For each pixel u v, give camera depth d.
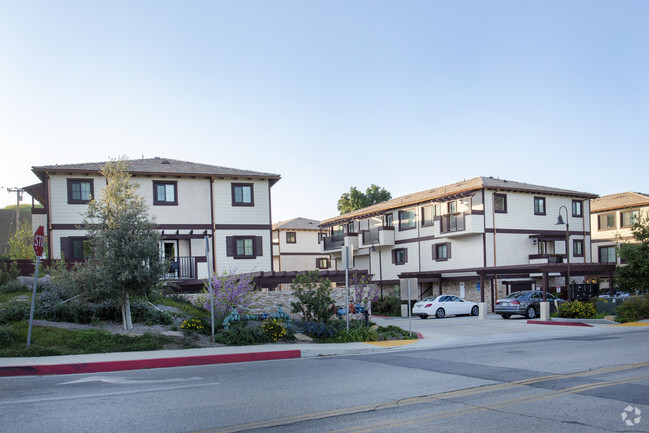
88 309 15.04
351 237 46.16
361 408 6.96
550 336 17.25
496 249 34.62
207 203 28.97
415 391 8.04
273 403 7.30
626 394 7.61
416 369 10.23
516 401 7.26
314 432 5.84
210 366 11.33
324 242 51.09
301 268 52.84
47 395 7.99
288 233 52.72
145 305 15.95
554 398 7.41
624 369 9.77
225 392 8.12
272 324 15.11
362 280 19.48
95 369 10.66
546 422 6.16
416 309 30.70
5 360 11.03
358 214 46.47
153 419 6.45
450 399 7.45
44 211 26.95
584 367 10.07
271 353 12.64
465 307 31.09
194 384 8.86
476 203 34.84
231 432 5.87
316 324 16.14
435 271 38.19
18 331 12.92
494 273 32.16
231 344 14.12
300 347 13.87
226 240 29.06
